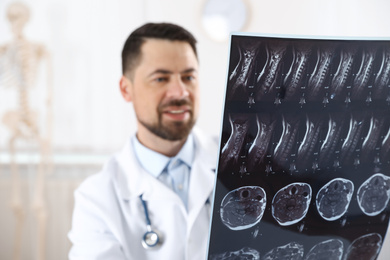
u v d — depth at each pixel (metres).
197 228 0.92
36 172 2.70
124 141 2.77
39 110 2.63
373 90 0.64
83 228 0.93
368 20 2.77
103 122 2.76
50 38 2.72
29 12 2.55
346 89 0.63
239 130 0.60
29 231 2.74
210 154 0.98
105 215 0.91
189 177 0.97
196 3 2.80
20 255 2.75
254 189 0.63
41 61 2.65
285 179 0.64
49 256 2.76
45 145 2.54
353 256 0.74
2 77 2.52
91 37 2.72
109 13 2.72
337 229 0.70
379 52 0.62
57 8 2.71
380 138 0.67
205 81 2.86
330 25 2.81
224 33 2.82
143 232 0.93
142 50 0.86
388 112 0.66
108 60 2.74
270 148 0.62
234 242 0.66
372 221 0.72
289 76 0.60
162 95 0.86
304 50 0.59
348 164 0.67
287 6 2.82
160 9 2.78
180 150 0.95
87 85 2.74
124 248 0.90
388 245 0.79
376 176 0.69
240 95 0.59
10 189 2.74
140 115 0.89
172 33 0.85
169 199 0.91
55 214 2.72
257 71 0.58
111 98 2.75
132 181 0.94
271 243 0.68
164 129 0.87
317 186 0.67
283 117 0.61
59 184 2.70
